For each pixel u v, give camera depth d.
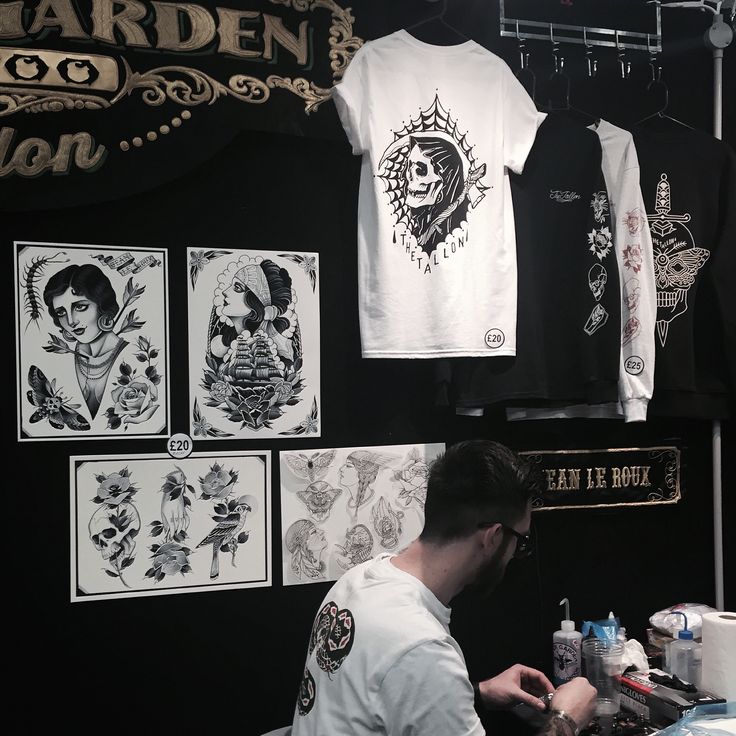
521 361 2.25
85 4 2.04
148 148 2.09
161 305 2.14
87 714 2.08
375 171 2.13
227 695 2.20
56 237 2.07
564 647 2.33
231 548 2.19
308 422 2.26
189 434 2.16
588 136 2.35
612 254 2.32
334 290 2.30
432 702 1.38
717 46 2.59
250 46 2.17
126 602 2.12
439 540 1.56
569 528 2.53
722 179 2.48
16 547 2.04
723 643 2.04
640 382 2.36
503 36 2.43
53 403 2.06
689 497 2.66
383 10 2.31
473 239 2.20
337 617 1.53
